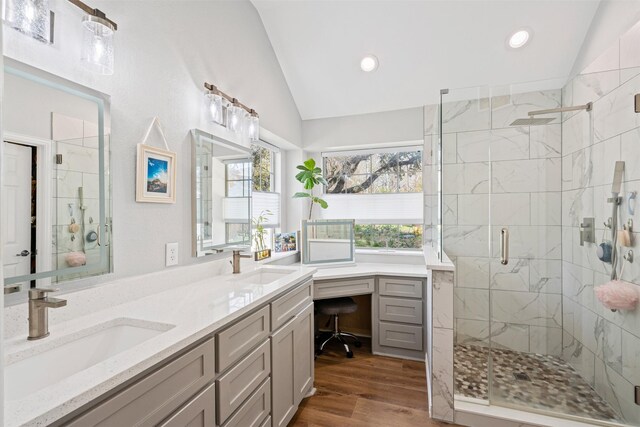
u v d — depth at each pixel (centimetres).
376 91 294
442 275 185
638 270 168
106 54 119
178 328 103
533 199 221
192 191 179
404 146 325
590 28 219
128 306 129
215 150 197
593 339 192
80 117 119
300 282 192
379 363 258
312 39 259
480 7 218
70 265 114
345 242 307
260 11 246
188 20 177
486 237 230
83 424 70
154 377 88
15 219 99
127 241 140
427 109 297
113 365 79
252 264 236
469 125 229
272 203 314
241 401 128
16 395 85
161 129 157
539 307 220
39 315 95
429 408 194
